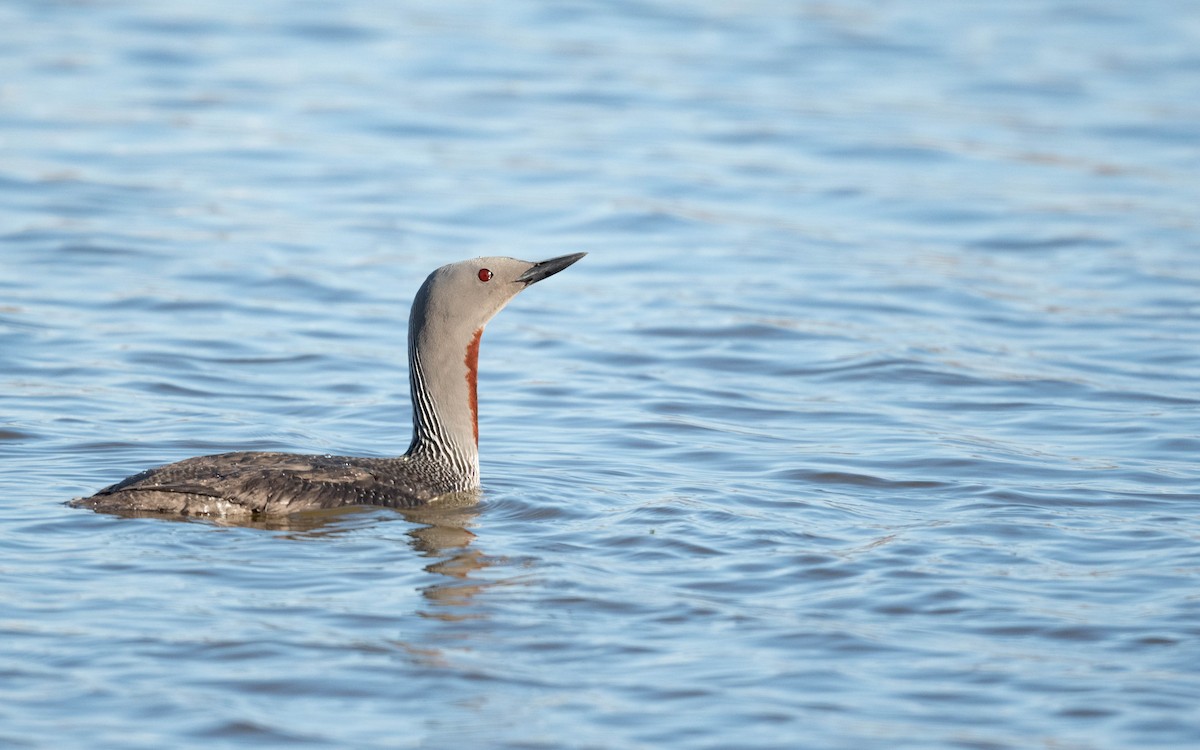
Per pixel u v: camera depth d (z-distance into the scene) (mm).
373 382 15789
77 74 30406
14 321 17234
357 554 10297
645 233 22297
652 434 14164
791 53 34219
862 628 9203
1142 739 7875
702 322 18297
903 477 12750
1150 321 18375
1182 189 24797
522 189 24297
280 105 28906
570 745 7730
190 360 16234
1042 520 11477
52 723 7824
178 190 23469
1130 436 14148
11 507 10984
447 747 7688
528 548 10555
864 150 27031
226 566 9945
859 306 19031
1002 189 24812
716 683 8422
